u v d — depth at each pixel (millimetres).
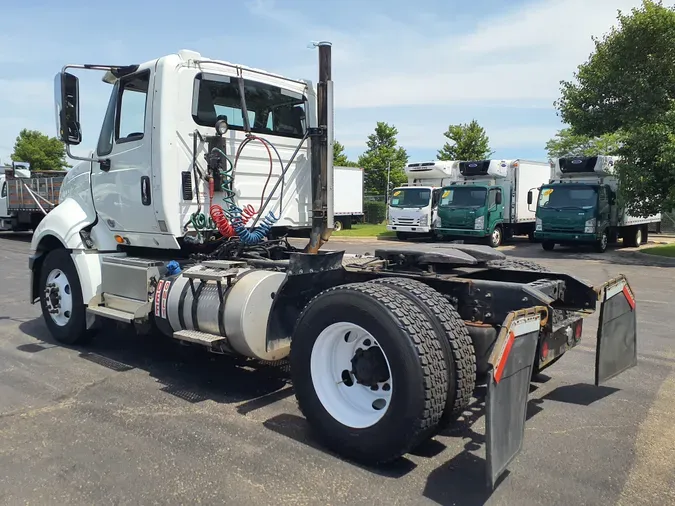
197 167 5098
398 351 3137
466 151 35125
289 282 4141
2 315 7895
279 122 5809
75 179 6148
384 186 39812
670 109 17031
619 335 4535
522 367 3082
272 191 5457
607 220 19234
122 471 3320
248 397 4586
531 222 23703
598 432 3898
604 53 18969
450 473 3305
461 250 4496
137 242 5461
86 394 4641
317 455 3529
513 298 3574
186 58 5016
